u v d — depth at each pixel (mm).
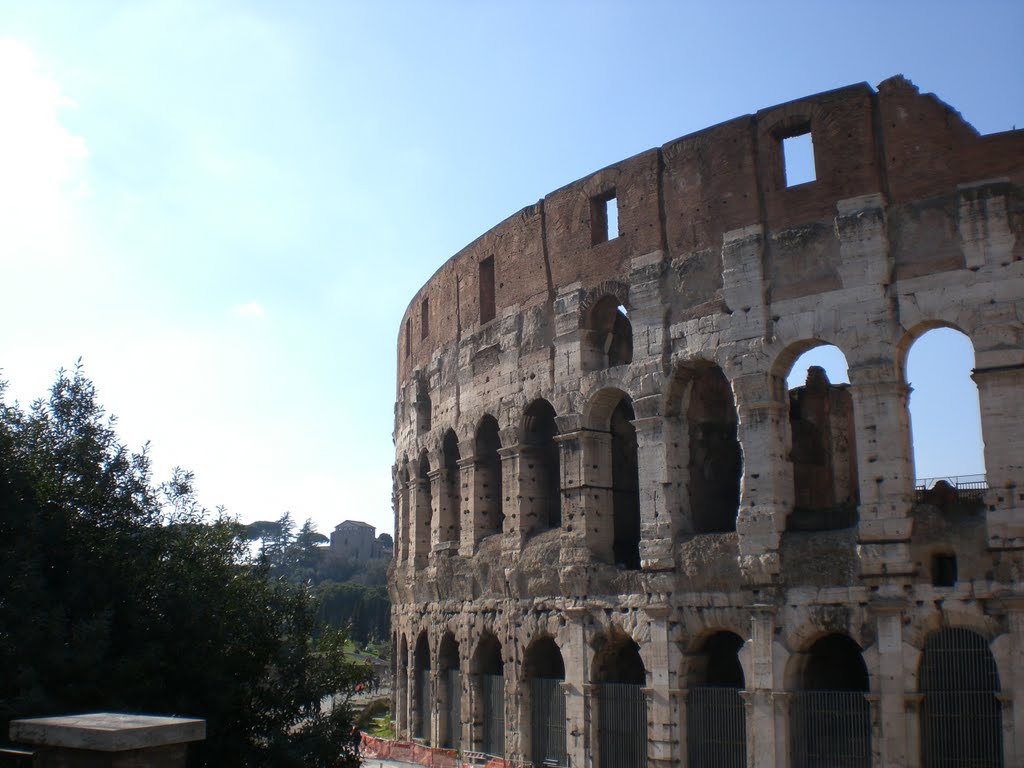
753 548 44312
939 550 40000
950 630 39875
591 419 53250
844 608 41500
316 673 43125
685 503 48594
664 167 51094
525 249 58781
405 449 76188
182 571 41188
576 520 52438
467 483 62656
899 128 43625
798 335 44562
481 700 59406
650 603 47875
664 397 48969
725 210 48000
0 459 38906
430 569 66688
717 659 50281
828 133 45281
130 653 37594
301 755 38406
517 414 57438
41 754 20172
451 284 67500
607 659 50906
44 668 35000
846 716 41375
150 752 19969
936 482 44844
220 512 45812
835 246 44312
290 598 45062
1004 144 41281
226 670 40125
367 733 75938
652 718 46938
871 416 42156
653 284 50125
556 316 55469
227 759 38500
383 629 190875
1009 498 38688
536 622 53938
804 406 55125
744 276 46594
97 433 42406
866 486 41781
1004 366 39500
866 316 42781
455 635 62000
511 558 56281
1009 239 40406
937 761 39219
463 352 64500
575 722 50562
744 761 44125
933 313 41406
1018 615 37719
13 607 35906
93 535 39750
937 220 42062
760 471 44812
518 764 52969
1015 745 37156
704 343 47688
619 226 52781
